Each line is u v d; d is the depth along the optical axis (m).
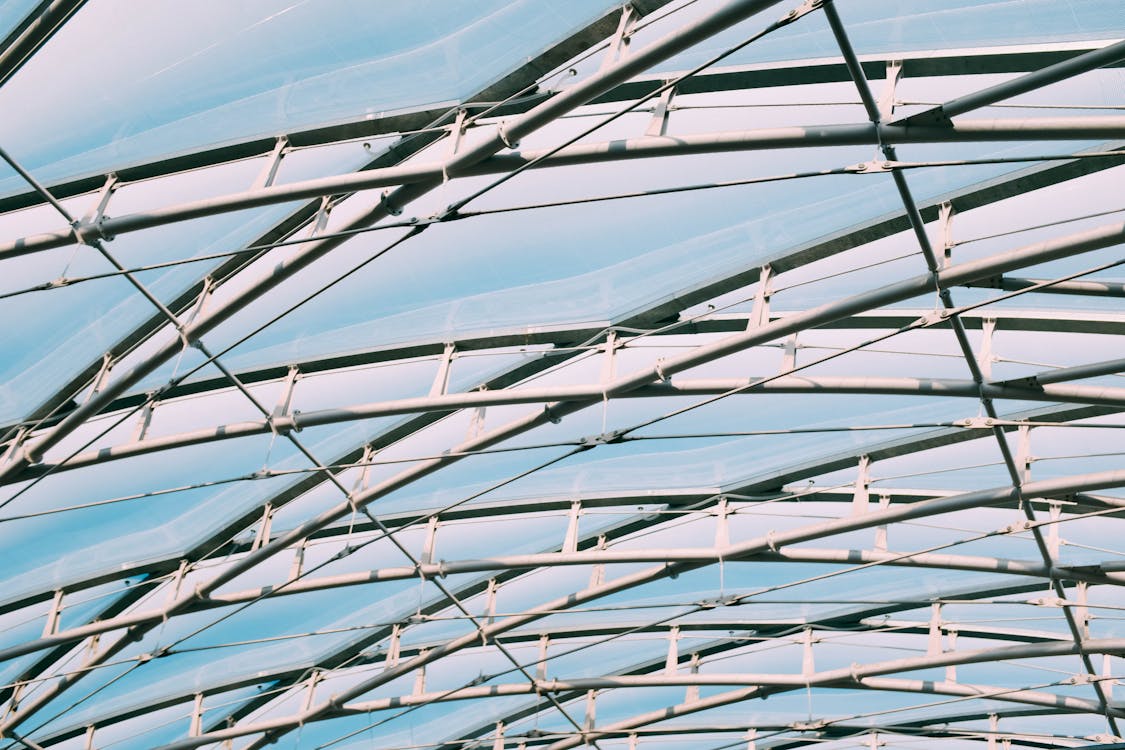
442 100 20.45
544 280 24.31
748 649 35.38
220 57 19.73
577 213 22.81
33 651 30.08
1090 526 28.55
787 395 26.34
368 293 24.62
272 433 25.02
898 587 31.94
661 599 33.66
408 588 32.56
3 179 21.39
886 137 17.11
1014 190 20.95
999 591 31.23
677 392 23.41
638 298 24.42
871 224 22.00
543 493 29.64
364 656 35.34
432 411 24.34
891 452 27.25
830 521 26.73
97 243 19.88
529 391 23.66
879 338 21.11
